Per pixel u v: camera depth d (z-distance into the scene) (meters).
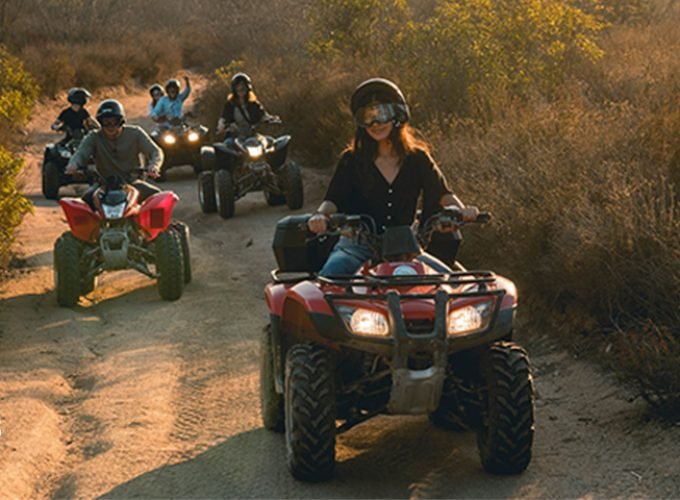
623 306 6.61
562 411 5.89
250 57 31.23
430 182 5.36
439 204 5.38
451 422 5.62
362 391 5.01
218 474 5.08
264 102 21.33
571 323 7.00
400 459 5.24
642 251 6.54
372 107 5.20
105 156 9.89
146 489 4.93
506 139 9.71
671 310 6.13
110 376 6.98
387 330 4.55
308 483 4.86
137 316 8.79
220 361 7.26
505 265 8.09
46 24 41.78
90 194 9.62
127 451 5.47
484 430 4.96
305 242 5.67
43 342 7.91
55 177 16.67
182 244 10.02
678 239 6.34
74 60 35.09
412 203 5.40
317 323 4.62
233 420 5.98
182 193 17.23
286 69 25.33
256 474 5.02
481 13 14.77
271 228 13.26
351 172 5.39
